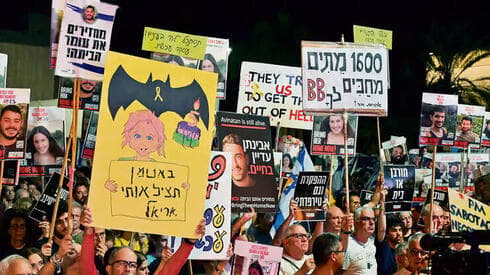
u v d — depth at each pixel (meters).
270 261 7.05
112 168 5.60
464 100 21.81
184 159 5.87
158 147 5.77
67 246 6.15
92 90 7.66
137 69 5.73
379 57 8.42
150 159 5.73
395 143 11.94
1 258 7.09
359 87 8.34
